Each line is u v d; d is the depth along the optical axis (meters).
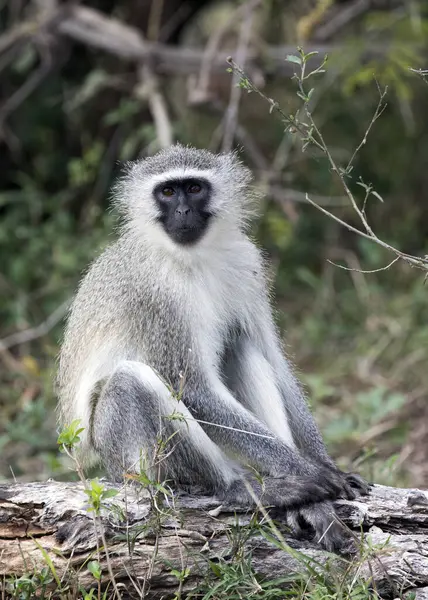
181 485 8.91
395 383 14.70
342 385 14.87
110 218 16.22
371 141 19.23
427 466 12.03
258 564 7.94
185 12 19.09
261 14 18.80
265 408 9.62
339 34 18.69
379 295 16.89
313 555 7.99
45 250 16.86
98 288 10.09
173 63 16.95
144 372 8.96
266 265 10.42
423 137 19.38
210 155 10.16
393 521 8.20
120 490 8.33
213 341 9.50
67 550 7.81
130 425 8.91
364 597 7.36
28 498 7.98
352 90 15.99
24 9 18.80
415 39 16.50
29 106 19.20
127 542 7.75
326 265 17.45
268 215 16.38
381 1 17.42
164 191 9.73
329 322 16.66
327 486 8.39
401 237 18.27
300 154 17.94
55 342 15.45
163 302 9.45
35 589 7.57
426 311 16.31
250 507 8.30
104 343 9.75
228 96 16.66
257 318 10.02
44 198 18.02
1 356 15.12
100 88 18.36
